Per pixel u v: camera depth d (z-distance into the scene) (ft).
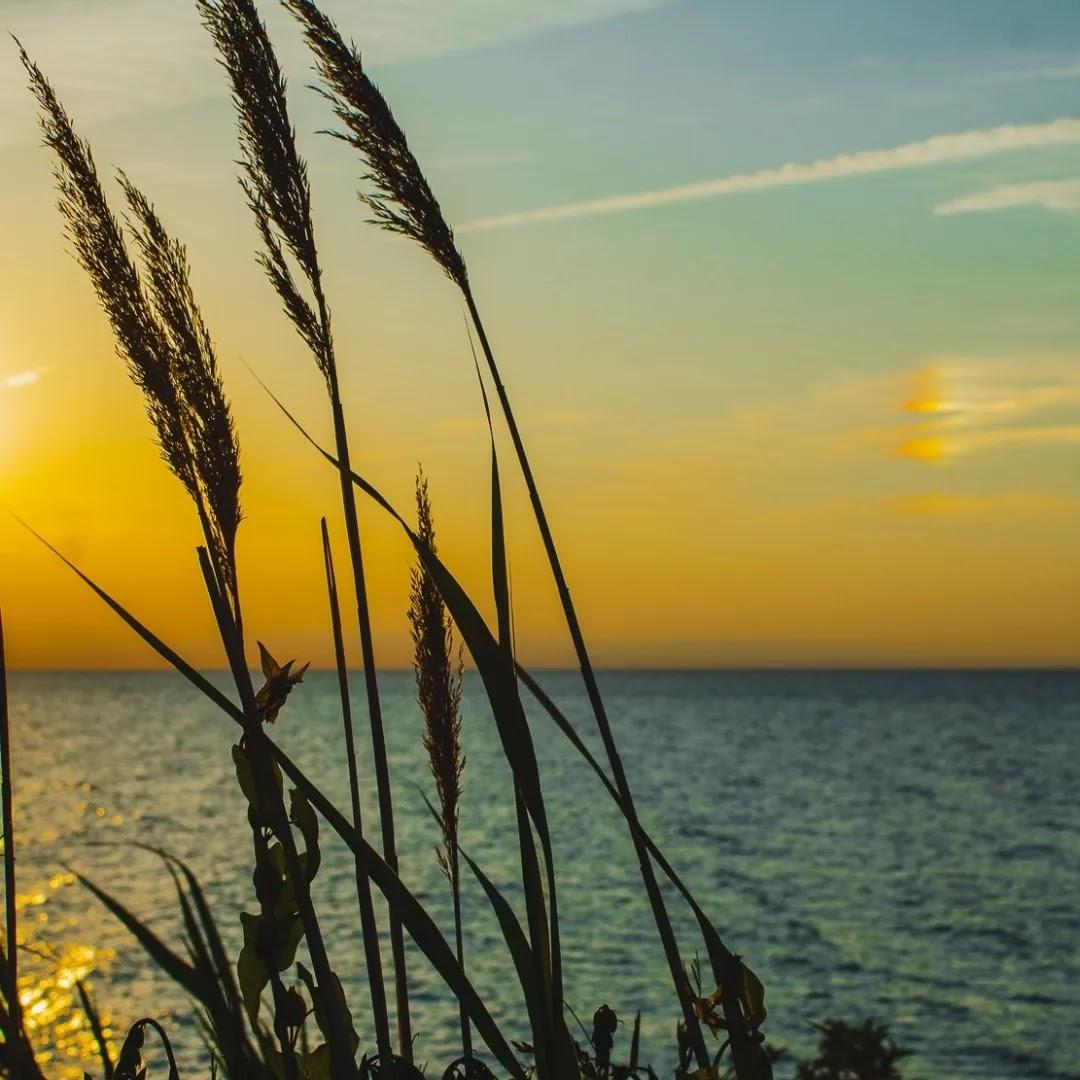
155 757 384.06
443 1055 60.08
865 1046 44.09
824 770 371.97
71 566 6.77
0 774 6.91
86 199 7.62
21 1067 6.70
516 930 6.98
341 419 7.57
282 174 7.48
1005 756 433.48
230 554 7.41
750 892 163.22
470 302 7.67
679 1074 7.68
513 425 7.50
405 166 7.58
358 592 7.48
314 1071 7.56
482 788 271.28
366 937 7.13
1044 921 144.66
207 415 7.36
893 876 180.86
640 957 111.55
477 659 6.93
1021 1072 83.61
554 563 7.33
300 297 7.56
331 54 7.55
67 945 77.66
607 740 7.20
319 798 6.77
